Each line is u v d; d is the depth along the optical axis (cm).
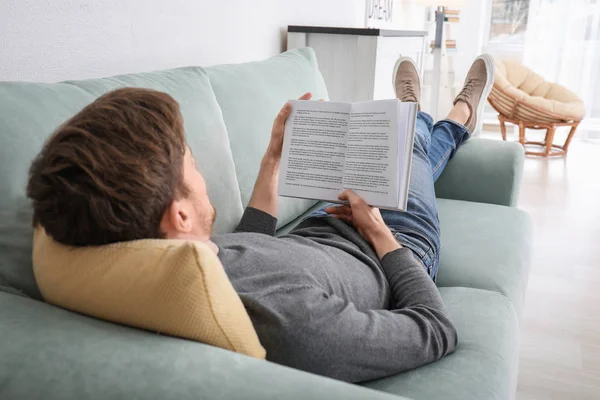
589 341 183
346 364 74
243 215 118
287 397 53
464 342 96
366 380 84
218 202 116
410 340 80
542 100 427
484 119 562
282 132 115
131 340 60
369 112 103
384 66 247
